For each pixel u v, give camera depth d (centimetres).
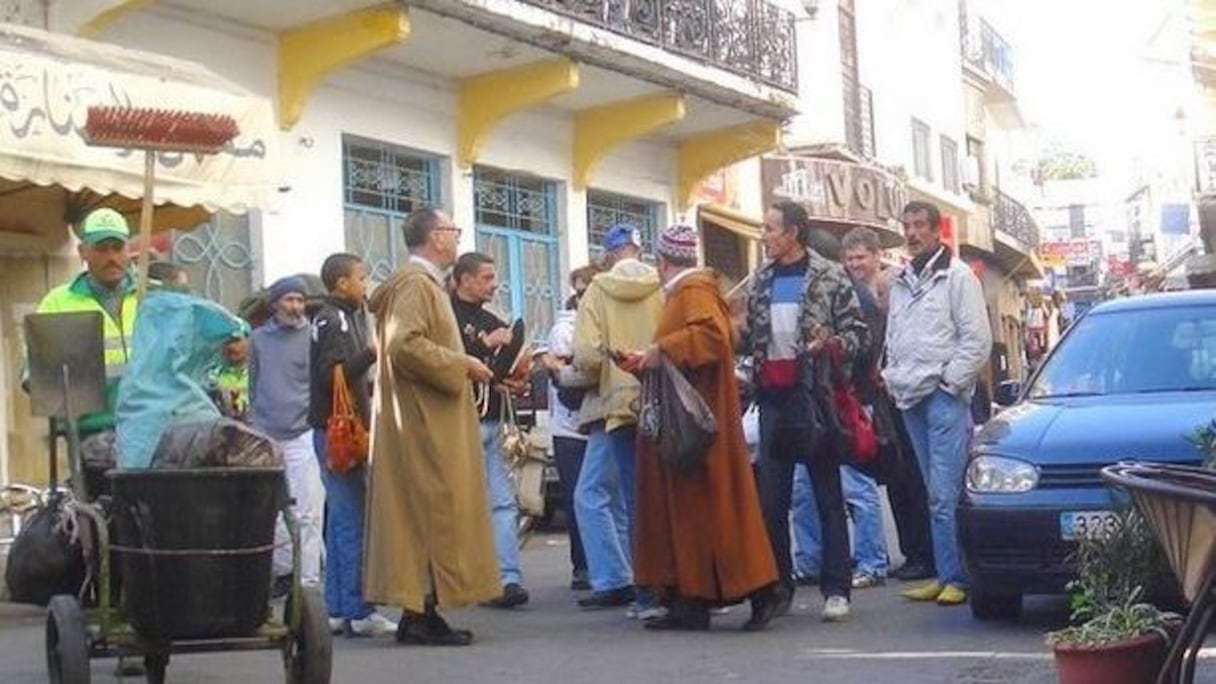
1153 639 646
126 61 1176
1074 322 1041
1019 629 895
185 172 1166
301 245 1608
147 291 744
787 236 941
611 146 2059
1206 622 554
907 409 996
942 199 3597
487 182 1922
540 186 2025
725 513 905
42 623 1023
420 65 1767
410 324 876
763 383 934
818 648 853
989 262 4400
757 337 936
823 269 938
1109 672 642
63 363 710
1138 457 838
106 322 784
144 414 699
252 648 689
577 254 2058
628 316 1000
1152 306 1001
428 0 1574
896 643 862
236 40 1549
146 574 656
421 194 1809
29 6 1339
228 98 1197
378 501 886
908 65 3481
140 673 820
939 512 989
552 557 1430
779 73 2211
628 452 1012
